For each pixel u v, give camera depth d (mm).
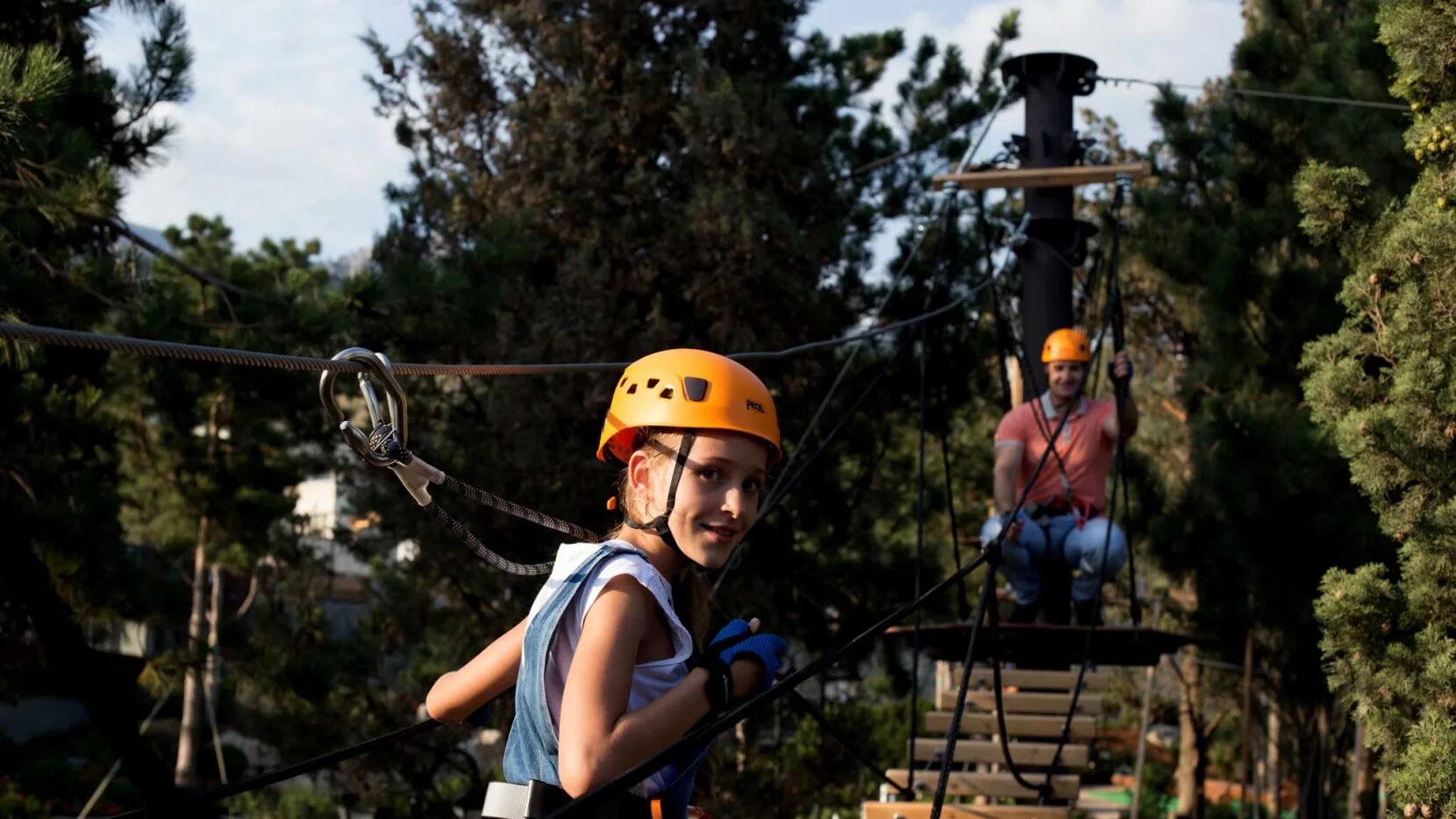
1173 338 20109
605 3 16984
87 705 1517
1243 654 14734
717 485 2604
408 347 13492
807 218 17641
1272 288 13391
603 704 2283
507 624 17234
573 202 16812
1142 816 28188
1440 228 7266
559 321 15836
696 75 16562
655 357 2727
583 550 2490
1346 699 7828
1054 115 11992
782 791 17969
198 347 2639
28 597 1473
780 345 16625
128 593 12227
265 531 16656
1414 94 7910
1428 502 7395
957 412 19016
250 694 17031
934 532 20156
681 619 2676
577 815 2398
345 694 17641
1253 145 13930
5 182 10703
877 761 21000
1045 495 10242
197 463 16234
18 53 10141
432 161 18875
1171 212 14422
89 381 13312
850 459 18688
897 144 18406
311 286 13578
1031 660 10547
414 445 16906
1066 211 11984
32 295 10648
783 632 17516
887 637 17641
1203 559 13844
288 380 12984
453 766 18109
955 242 17609
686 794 2582
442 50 18141
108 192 10586
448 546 17031
